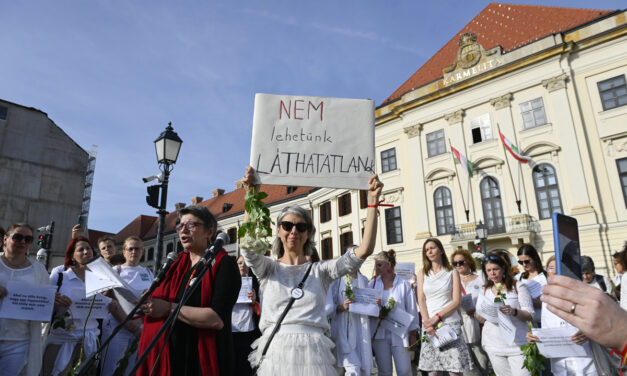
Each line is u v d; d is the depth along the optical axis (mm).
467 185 21297
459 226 20938
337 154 2992
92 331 4250
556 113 19531
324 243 28734
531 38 22234
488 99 21656
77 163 26312
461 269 6043
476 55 22516
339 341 4645
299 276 2676
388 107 25984
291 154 2967
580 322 1009
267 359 2436
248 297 4746
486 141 21234
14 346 3564
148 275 5293
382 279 5484
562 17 22062
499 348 4293
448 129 22766
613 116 18344
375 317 5027
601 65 19047
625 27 18406
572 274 1147
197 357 2305
